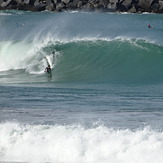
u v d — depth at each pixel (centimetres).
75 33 13088
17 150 4391
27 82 8769
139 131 4556
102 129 4588
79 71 10012
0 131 4619
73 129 4619
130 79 9294
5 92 7125
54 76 9606
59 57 10356
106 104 6322
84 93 7250
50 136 4484
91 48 10450
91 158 4184
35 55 10488
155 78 9388
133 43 10456
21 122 5128
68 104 6250
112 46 10412
